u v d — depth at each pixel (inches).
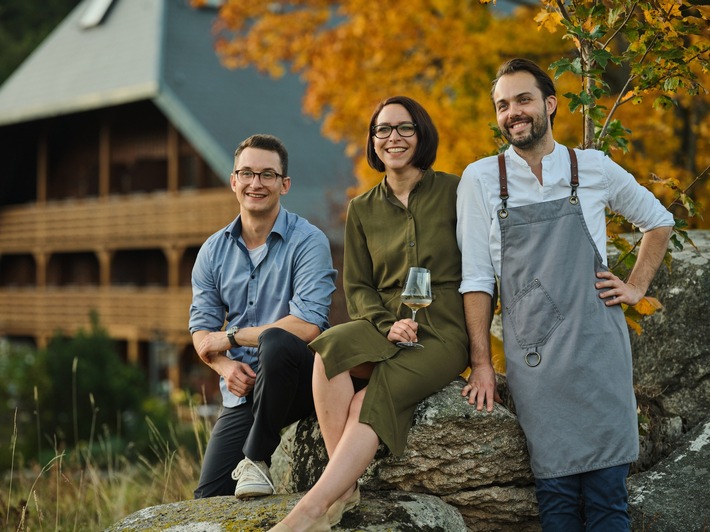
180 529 119.0
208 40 837.2
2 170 975.6
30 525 186.4
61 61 901.8
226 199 749.9
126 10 904.9
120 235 847.7
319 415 122.3
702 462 140.6
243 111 776.9
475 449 129.9
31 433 410.9
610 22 147.4
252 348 146.5
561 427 124.0
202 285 152.9
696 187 276.8
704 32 151.5
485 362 131.3
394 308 133.6
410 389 123.5
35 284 1029.8
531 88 127.3
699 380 154.0
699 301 154.9
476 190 130.9
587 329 124.1
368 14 350.6
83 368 454.6
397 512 121.3
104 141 864.3
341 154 804.6
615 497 123.0
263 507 122.6
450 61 343.9
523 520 134.3
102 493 205.3
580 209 126.9
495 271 133.0
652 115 282.4
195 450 302.4
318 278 143.8
